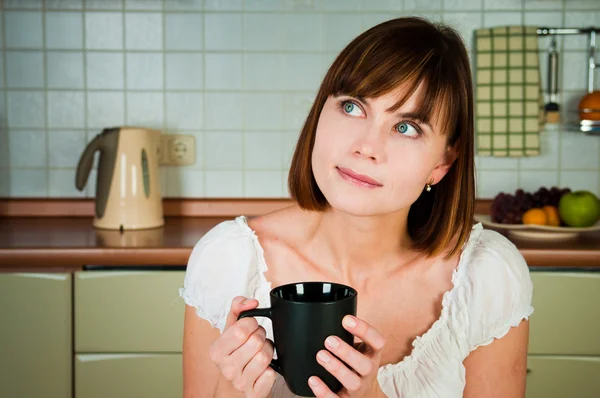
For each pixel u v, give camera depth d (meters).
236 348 0.63
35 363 1.64
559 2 2.17
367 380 0.61
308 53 2.17
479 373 0.91
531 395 1.67
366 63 0.75
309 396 0.62
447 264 0.93
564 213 1.82
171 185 2.20
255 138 2.20
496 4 2.18
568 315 1.65
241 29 2.15
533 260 1.63
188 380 0.93
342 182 0.76
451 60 0.77
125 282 1.63
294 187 0.90
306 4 2.15
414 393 0.87
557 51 2.19
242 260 0.92
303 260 0.93
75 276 1.62
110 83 2.16
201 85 2.17
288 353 0.61
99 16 2.14
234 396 0.69
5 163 2.17
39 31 2.13
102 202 1.92
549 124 2.21
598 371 1.65
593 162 2.22
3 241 1.69
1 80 2.14
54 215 2.17
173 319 1.64
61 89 2.16
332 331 0.60
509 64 2.15
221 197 2.21
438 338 0.89
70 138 2.17
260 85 2.18
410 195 0.77
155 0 2.14
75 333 1.64
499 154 2.16
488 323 0.90
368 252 0.90
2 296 1.62
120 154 1.90
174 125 2.18
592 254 1.62
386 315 0.92
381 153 0.75
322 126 0.78
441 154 0.80
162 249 1.63
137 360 1.64
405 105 0.75
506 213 1.87
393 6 2.16
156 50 2.16
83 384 1.64
